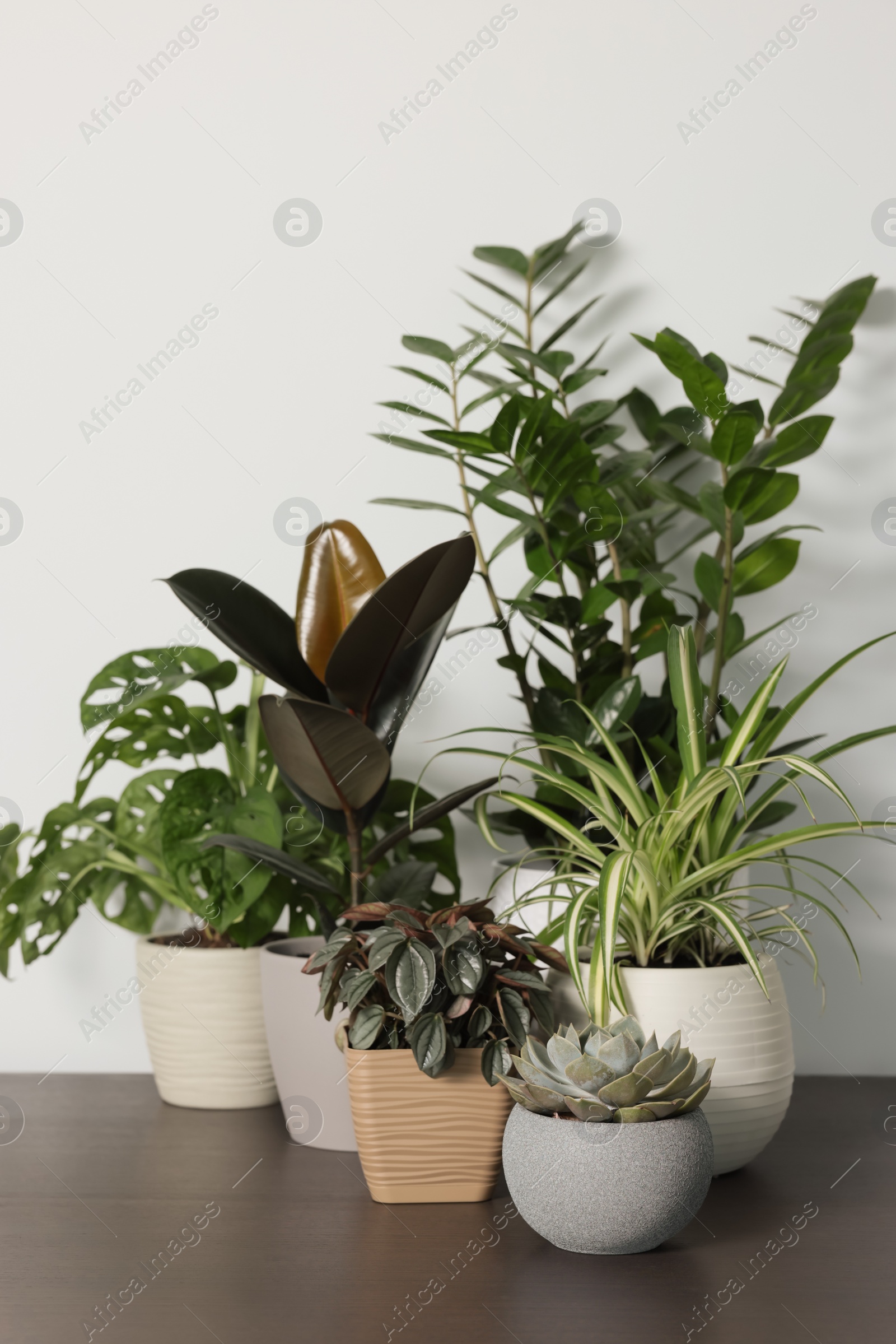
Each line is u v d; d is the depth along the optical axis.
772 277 1.44
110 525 1.44
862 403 1.44
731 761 0.97
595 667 1.29
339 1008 1.07
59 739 1.44
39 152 1.45
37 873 1.30
